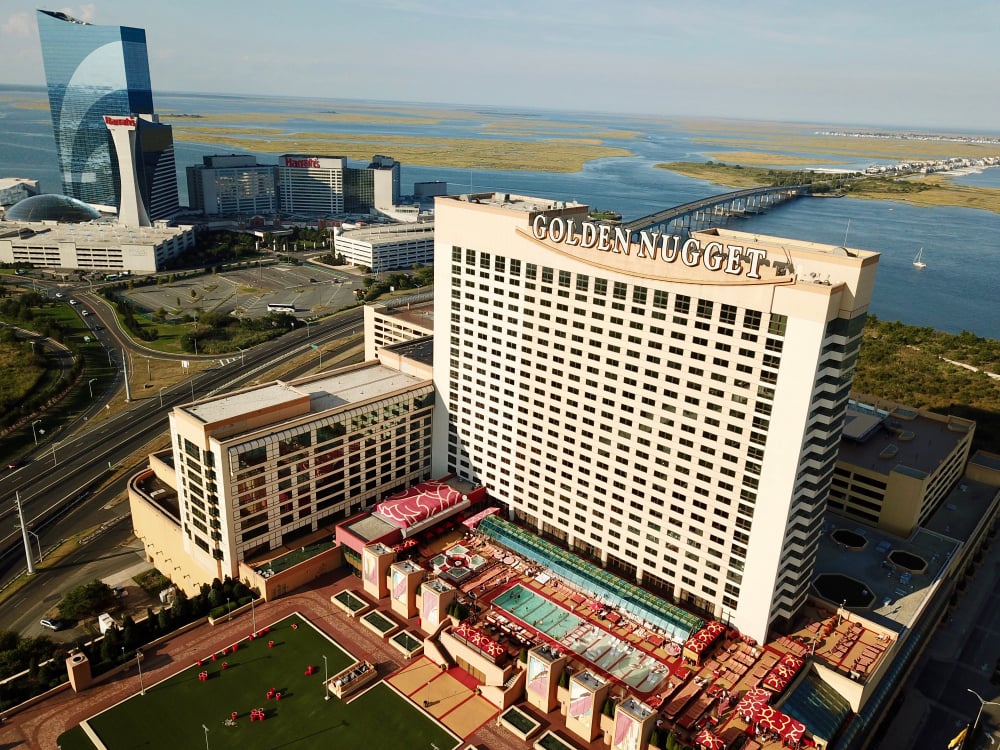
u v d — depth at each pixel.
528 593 163.38
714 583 152.00
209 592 158.25
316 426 169.25
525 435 178.88
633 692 135.12
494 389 182.25
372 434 184.25
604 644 148.12
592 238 151.38
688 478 149.75
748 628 148.62
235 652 147.12
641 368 150.88
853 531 183.25
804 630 151.00
